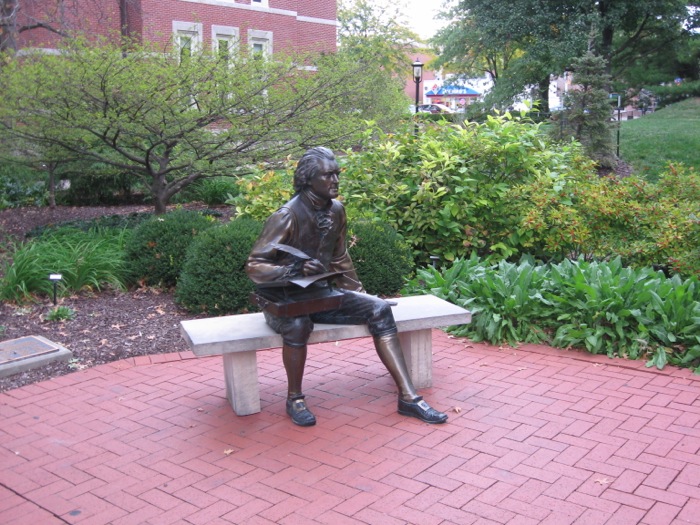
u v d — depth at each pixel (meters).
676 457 3.95
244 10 22.34
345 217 4.72
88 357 5.93
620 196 8.05
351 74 10.70
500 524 3.27
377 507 3.45
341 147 11.02
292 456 4.07
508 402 4.88
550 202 7.99
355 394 5.09
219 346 4.38
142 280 8.09
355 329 4.72
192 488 3.70
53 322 6.79
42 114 9.59
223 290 6.83
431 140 8.52
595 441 4.20
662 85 38.06
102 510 3.49
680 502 3.45
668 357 5.63
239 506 3.49
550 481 3.69
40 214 14.31
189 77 9.46
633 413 4.62
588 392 5.04
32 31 16.02
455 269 7.20
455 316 5.04
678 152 21.17
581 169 9.31
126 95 9.14
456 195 8.08
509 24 24.75
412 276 8.16
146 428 4.54
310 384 5.34
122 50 10.02
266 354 6.15
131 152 11.69
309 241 4.52
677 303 5.79
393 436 4.32
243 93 9.76
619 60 29.91
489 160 8.34
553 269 6.53
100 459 4.09
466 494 3.56
